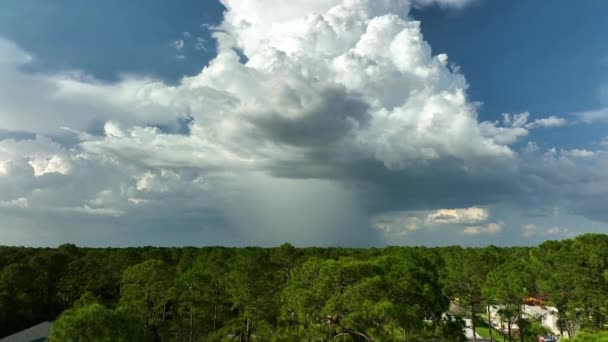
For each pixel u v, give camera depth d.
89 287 79.06
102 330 28.30
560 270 56.28
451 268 71.12
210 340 53.19
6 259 94.44
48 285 83.50
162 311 72.00
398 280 37.56
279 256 81.44
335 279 37.78
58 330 27.47
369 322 34.41
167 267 63.62
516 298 53.25
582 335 26.19
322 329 36.12
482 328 74.31
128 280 60.25
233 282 55.97
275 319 52.81
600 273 51.81
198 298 57.22
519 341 57.06
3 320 63.19
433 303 37.50
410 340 33.47
